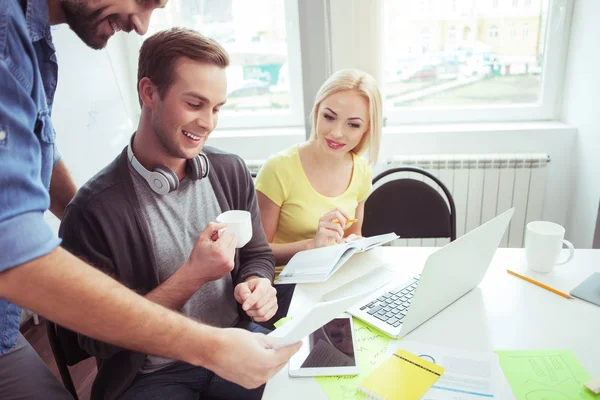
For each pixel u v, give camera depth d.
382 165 2.45
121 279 1.05
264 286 1.12
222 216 1.10
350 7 2.14
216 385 1.14
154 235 1.09
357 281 1.17
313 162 1.59
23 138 0.59
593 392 0.75
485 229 0.98
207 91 1.00
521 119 2.51
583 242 2.26
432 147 2.43
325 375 0.82
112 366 1.04
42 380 1.05
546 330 0.93
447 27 2.39
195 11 2.57
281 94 2.69
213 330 0.75
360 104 1.49
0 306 0.92
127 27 0.77
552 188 2.44
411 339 0.92
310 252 1.33
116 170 1.07
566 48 2.35
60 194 1.25
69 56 2.08
